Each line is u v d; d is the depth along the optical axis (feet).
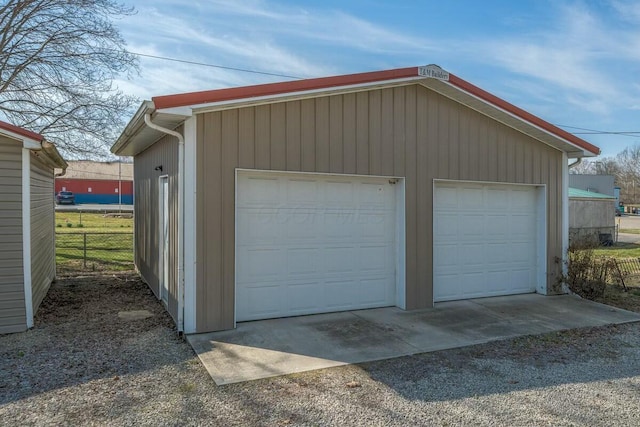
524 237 26.73
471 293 24.99
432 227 22.90
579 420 10.78
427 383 13.05
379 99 21.33
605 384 13.16
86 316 20.36
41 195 22.61
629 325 19.98
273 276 19.79
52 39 37.47
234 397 11.91
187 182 17.16
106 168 178.40
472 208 24.98
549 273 26.55
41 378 13.10
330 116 20.06
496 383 13.12
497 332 18.45
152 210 26.03
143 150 29.99
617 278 29.45
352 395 12.12
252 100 17.48
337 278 21.25
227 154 17.88
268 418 10.76
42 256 23.20
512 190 26.25
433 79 21.39
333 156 20.15
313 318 20.01
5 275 17.48
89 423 10.43
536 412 11.21
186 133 17.13
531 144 26.03
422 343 16.81
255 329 18.08
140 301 23.71
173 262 19.36
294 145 19.20
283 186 19.92
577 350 16.42
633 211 172.04
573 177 97.30
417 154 22.40
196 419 10.68
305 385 12.75
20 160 17.54
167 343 16.51
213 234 17.70
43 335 17.30
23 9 36.52
